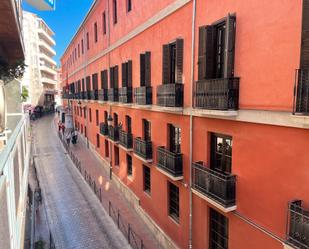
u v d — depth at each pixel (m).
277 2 5.84
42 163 24.14
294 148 5.70
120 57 16.72
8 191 4.89
